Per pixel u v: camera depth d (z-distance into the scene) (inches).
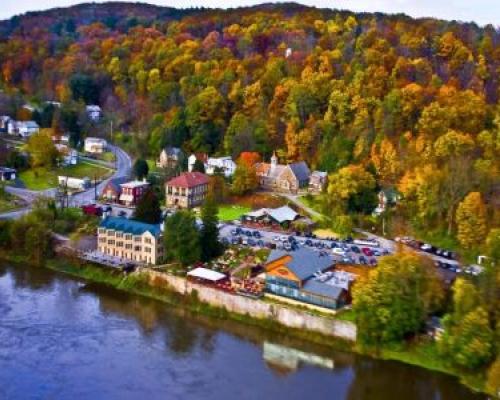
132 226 6855.3
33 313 5885.8
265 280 5954.7
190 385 4753.9
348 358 5226.4
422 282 5339.6
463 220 6889.8
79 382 4739.2
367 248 6993.1
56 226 7618.1
